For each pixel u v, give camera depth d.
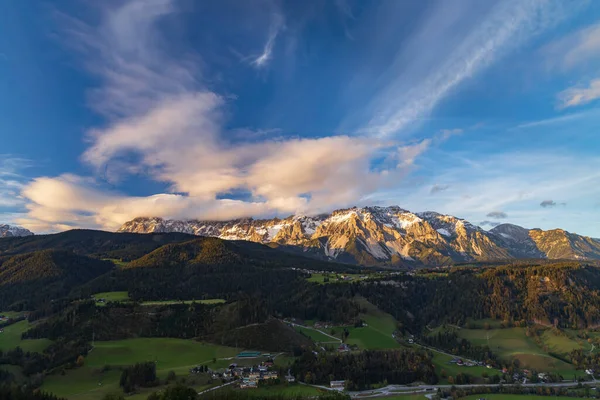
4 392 188.50
